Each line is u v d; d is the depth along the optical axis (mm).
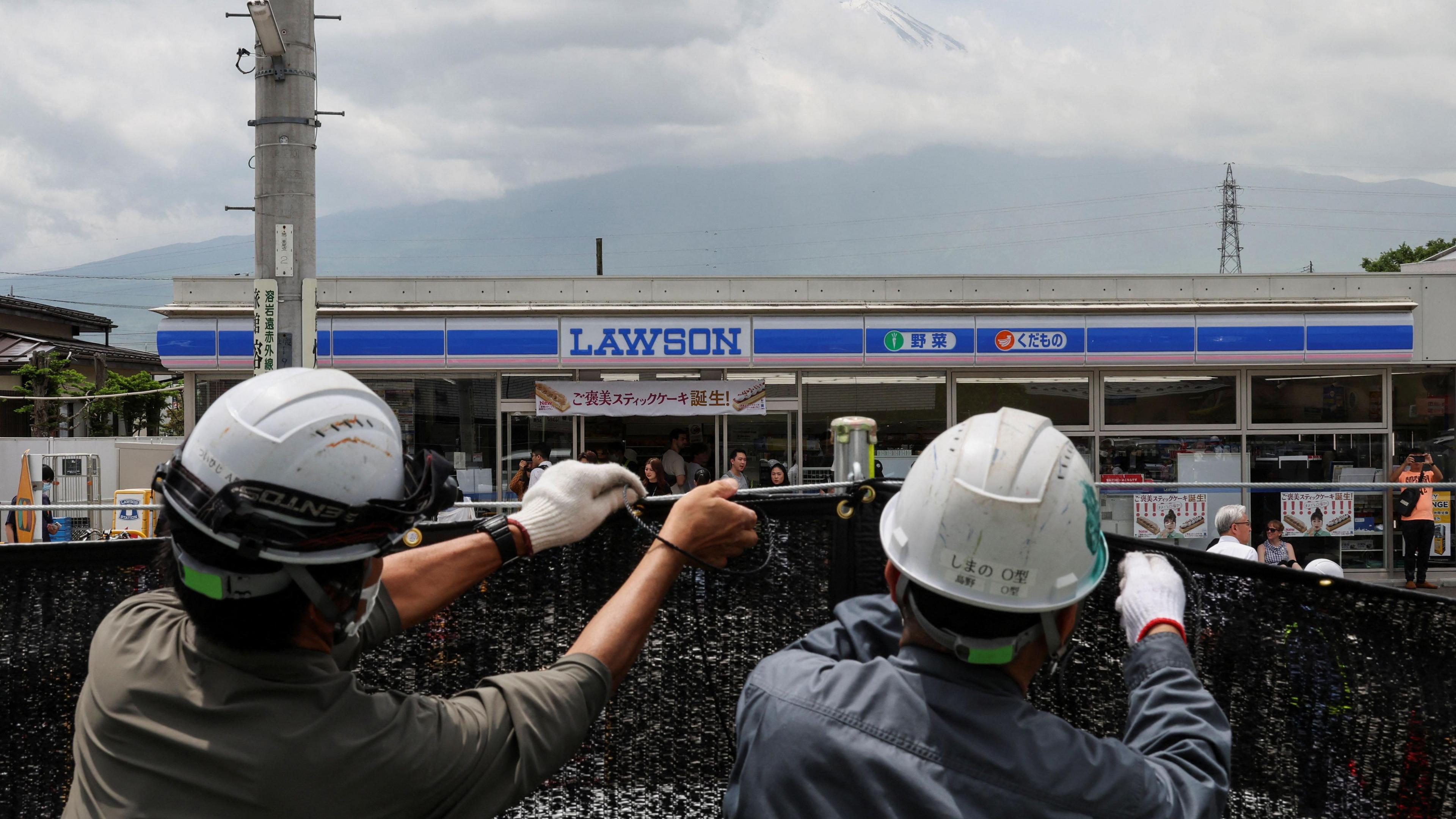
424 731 1350
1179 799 1431
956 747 1447
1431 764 2004
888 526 1601
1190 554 2090
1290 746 2057
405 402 14438
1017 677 1564
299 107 8203
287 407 1331
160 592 1553
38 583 2170
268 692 1327
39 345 33281
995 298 14648
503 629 2234
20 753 2168
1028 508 1451
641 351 14320
